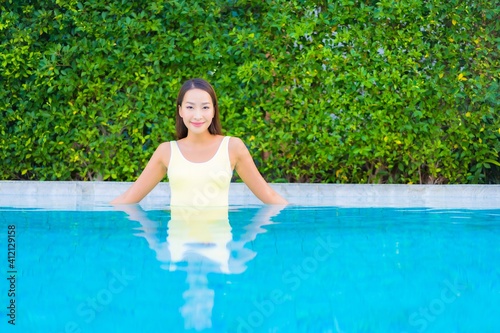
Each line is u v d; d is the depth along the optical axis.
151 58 5.68
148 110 5.79
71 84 5.75
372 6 5.77
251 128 5.75
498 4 5.75
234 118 5.73
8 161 6.07
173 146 3.85
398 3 5.59
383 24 5.72
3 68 5.76
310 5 5.72
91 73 5.80
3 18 5.72
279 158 5.84
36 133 5.89
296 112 5.73
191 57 5.73
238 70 5.62
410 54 5.65
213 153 3.81
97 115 6.01
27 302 1.67
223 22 5.82
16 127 5.89
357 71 5.62
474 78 5.78
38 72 5.69
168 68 5.84
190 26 5.69
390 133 5.70
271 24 5.61
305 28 5.57
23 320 1.52
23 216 3.46
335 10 5.69
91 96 5.86
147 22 5.64
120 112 5.79
